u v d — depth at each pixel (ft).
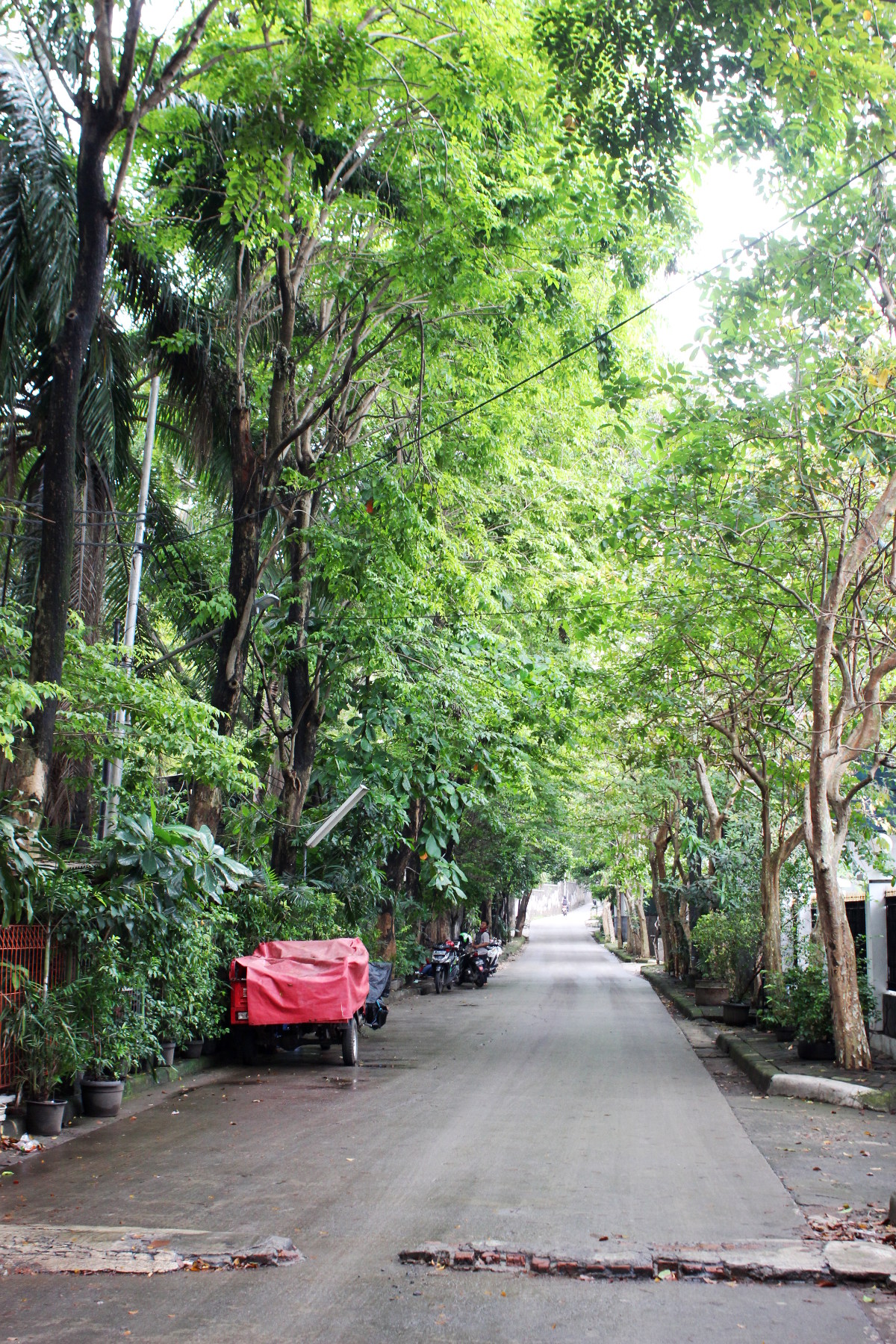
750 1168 26.55
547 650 74.23
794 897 67.15
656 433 44.16
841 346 41.78
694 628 52.42
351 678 65.31
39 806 30.60
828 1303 17.53
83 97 32.71
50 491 31.40
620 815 98.53
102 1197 23.84
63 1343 15.78
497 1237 20.65
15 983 32.04
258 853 58.49
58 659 31.22
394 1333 16.16
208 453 51.93
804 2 27.50
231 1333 16.14
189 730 37.19
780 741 62.64
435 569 56.03
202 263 48.37
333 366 54.13
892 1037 46.70
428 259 43.27
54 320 36.94
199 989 42.83
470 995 88.53
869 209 39.99
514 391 55.77
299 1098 37.91
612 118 33.40
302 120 36.58
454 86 38.50
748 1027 60.85
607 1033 59.41
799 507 46.11
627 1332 16.21
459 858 108.06
